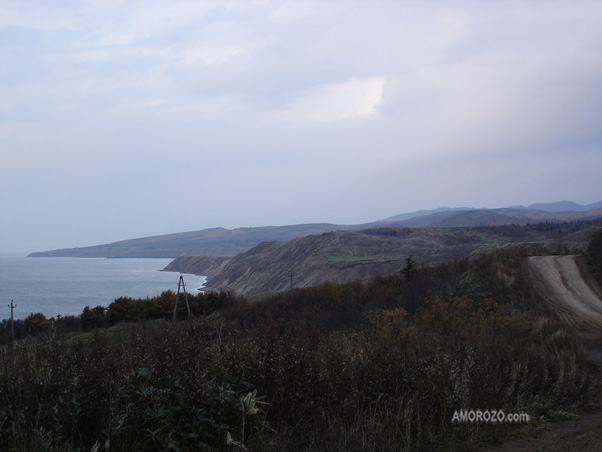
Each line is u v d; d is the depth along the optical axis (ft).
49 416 13.43
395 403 18.58
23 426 12.92
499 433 18.90
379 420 17.26
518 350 28.58
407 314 61.11
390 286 92.73
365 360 20.15
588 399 25.72
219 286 412.98
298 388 16.93
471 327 42.86
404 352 21.54
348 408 17.65
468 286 81.92
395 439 16.55
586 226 446.60
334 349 20.16
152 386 14.40
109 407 13.69
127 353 16.93
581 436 19.01
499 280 86.53
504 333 43.60
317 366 17.93
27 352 16.25
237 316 68.64
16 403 13.46
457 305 56.54
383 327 42.88
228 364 16.55
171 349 16.16
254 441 14.87
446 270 99.04
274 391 16.66
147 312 99.76
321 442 15.83
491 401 21.09
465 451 16.99
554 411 22.59
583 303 77.20
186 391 14.57
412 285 86.33
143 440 13.84
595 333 56.75
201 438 14.16
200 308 103.45
